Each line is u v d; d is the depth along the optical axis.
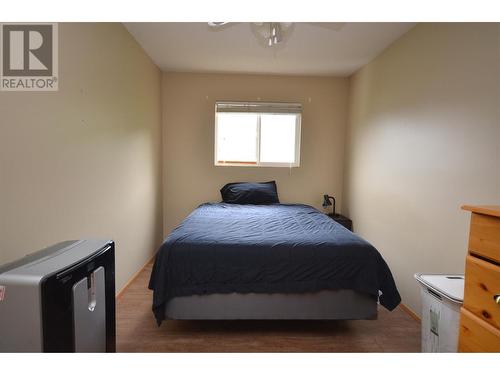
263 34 2.39
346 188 3.77
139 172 2.84
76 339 0.99
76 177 1.69
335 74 3.70
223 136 3.91
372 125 3.01
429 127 2.03
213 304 1.84
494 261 0.94
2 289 0.85
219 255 1.81
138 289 2.53
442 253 1.88
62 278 0.92
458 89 1.75
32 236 1.34
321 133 3.87
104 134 2.05
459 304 1.23
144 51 2.94
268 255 1.82
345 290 1.86
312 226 2.36
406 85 2.35
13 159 1.23
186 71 3.66
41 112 1.39
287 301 1.86
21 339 0.86
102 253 1.16
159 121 3.58
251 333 1.90
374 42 2.62
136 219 2.78
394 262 2.50
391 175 2.58
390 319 2.11
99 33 1.96
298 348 1.75
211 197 3.88
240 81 3.76
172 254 1.81
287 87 3.79
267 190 3.63
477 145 1.59
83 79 1.76
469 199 1.65
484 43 1.55
